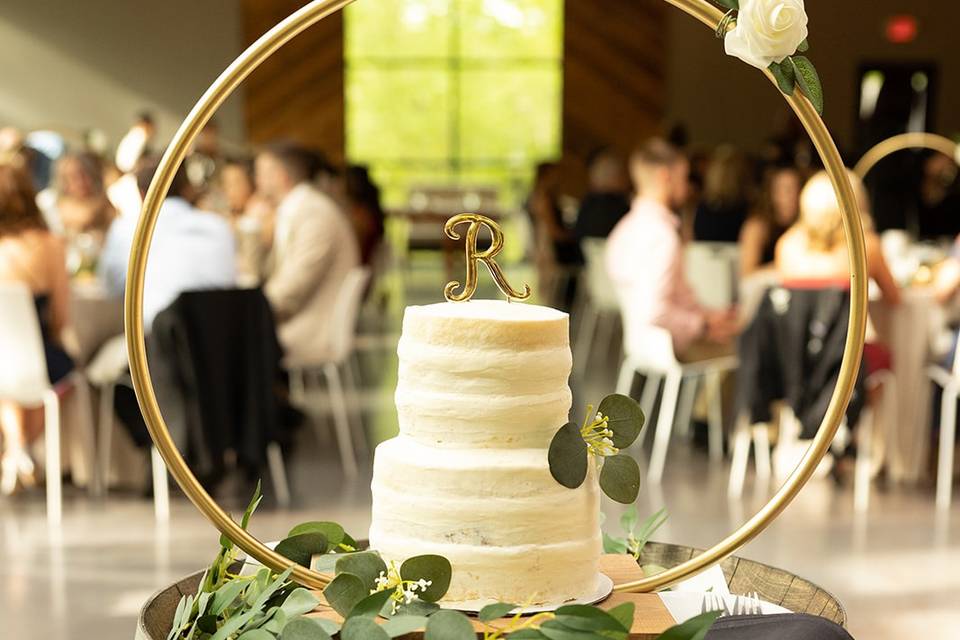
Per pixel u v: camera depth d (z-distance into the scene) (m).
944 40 11.77
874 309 4.63
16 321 4.22
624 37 12.66
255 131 12.58
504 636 1.00
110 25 11.80
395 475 1.08
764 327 4.41
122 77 11.87
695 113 12.65
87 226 5.36
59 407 4.56
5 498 4.50
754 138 12.52
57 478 4.33
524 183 12.92
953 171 6.72
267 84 12.53
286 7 12.10
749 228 5.35
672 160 5.00
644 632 1.04
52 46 11.76
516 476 1.05
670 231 4.93
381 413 5.95
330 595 1.03
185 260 4.51
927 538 4.07
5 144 6.66
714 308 5.37
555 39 12.80
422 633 1.00
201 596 1.11
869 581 3.63
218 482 4.62
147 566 3.74
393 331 8.54
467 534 1.05
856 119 11.91
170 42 11.91
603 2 12.65
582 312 8.60
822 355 4.34
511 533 1.05
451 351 1.06
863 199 4.54
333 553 1.17
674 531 4.06
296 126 12.68
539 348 1.07
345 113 12.74
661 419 4.96
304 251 4.97
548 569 1.06
